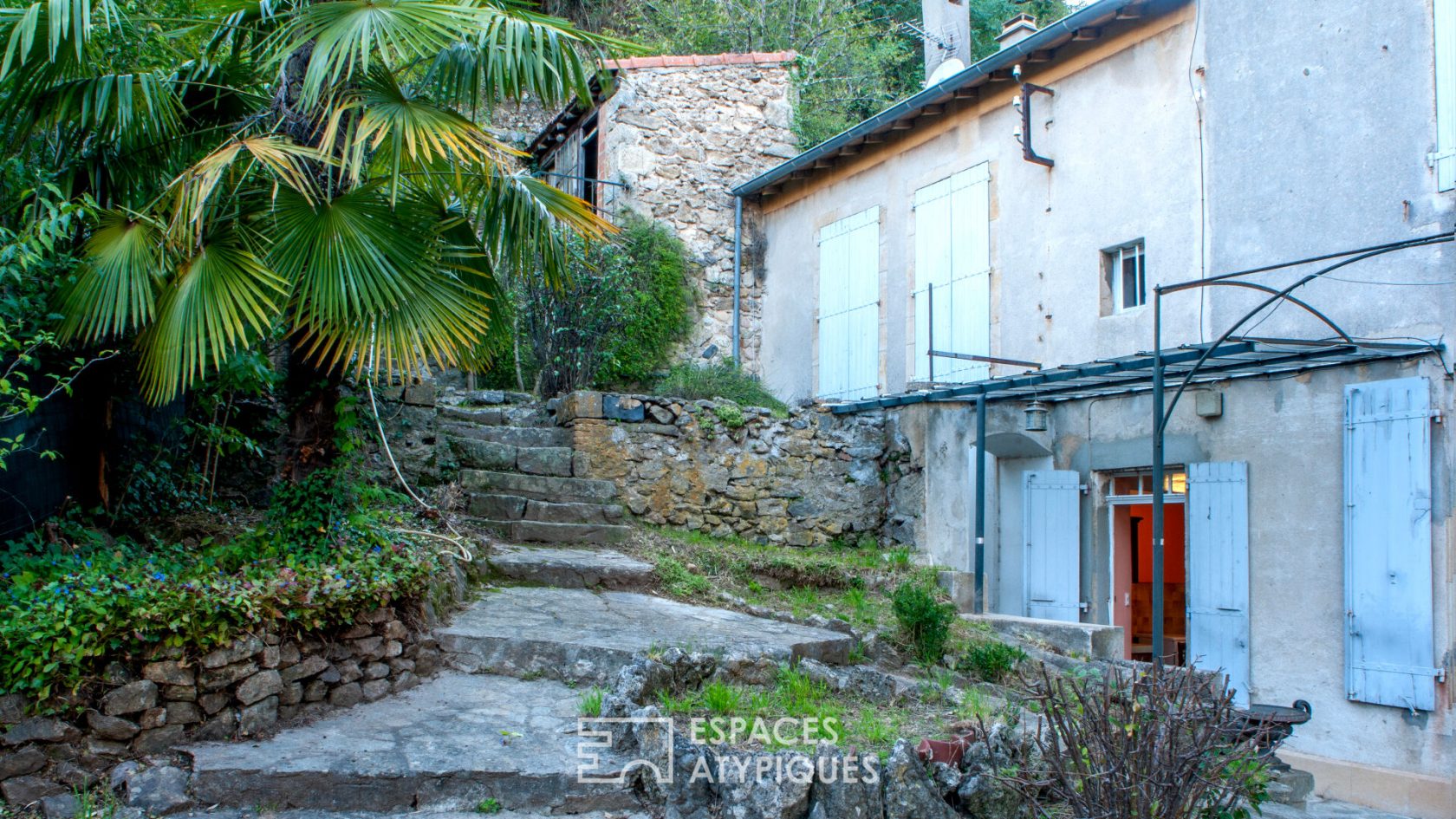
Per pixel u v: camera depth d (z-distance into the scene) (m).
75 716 4.01
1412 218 7.03
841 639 6.36
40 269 4.98
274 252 4.92
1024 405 9.47
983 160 10.20
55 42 4.58
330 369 5.39
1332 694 7.25
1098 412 9.02
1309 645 7.41
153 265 4.88
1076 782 4.00
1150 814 3.79
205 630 4.32
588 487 8.70
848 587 8.70
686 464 9.39
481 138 5.23
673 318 12.12
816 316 12.20
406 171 5.40
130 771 3.95
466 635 5.53
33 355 5.10
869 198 11.58
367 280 4.90
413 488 8.04
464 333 5.26
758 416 9.88
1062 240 9.35
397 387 8.48
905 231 11.08
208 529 6.32
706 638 5.92
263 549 5.26
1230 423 8.04
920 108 10.61
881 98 17.92
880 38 19.84
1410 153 7.06
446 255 5.61
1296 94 7.75
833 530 10.06
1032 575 9.28
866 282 11.50
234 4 5.30
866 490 10.34
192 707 4.27
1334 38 7.55
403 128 4.89
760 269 13.11
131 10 5.78
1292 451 7.62
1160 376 7.08
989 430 9.75
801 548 9.83
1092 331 8.98
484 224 5.80
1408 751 6.82
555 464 8.78
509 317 6.22
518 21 5.20
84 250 5.13
